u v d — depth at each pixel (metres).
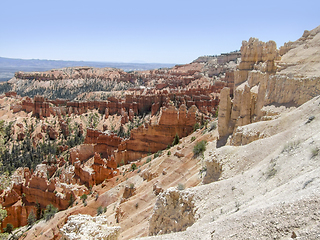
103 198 65.06
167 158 61.38
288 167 24.05
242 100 52.62
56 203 76.06
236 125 52.84
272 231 15.85
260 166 28.36
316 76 41.75
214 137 59.28
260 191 23.50
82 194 75.94
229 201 25.34
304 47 65.00
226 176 32.88
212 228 19.86
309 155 23.47
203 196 28.44
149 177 60.84
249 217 18.25
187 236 20.59
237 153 34.81
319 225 14.08
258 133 39.62
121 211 52.00
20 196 80.88
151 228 32.53
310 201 15.95
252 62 70.12
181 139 86.00
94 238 25.30
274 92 47.47
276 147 31.08
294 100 43.56
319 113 31.59
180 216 29.11
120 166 93.31
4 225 74.56
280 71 55.00
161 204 32.19
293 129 31.88
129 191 59.66
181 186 42.50
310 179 18.73
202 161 51.97
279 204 17.42
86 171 84.06
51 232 61.75
